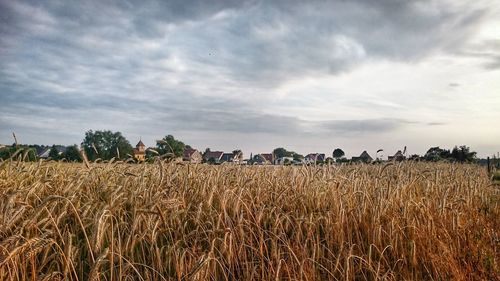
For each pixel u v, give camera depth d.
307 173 8.09
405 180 8.76
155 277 4.75
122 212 5.84
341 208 6.26
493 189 11.71
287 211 6.77
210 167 8.31
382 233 6.05
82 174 6.71
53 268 4.53
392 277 5.18
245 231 5.81
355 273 5.45
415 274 5.52
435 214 7.11
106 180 7.04
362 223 6.31
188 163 7.81
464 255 6.16
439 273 5.49
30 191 5.35
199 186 7.04
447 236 6.33
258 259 5.32
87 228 5.39
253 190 7.44
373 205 6.51
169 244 5.13
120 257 4.22
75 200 5.75
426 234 6.16
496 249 6.61
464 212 7.96
